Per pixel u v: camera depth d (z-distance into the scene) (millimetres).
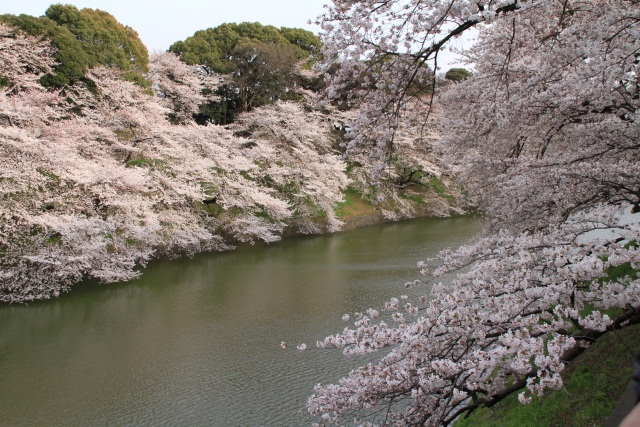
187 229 20375
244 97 34156
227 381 9289
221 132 26781
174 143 22359
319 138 31594
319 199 27734
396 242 23781
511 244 4613
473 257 5164
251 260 20125
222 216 23922
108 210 17516
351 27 5789
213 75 34281
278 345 10898
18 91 18578
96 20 25250
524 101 5770
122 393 8938
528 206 6586
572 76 4871
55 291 14469
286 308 13477
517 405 5789
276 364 9953
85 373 9711
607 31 4965
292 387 8984
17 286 14000
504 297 3854
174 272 17859
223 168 24125
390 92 6453
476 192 11547
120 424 7938
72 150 17641
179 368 9875
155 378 9484
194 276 17250
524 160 7371
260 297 14578
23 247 14914
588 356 5816
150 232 18219
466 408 4527
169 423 7949
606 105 5844
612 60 4547
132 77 25578
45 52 20734
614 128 5762
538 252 4324
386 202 32250
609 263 3340
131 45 26688
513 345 3354
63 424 7941
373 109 6418
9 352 10680
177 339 11367
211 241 22031
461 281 4691
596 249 3604
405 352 4090
